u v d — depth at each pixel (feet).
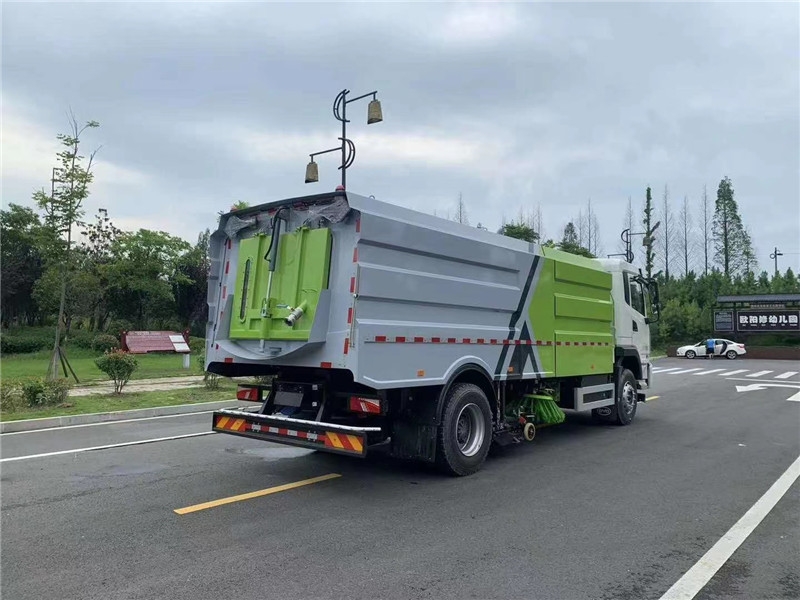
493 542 15.38
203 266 133.39
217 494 19.54
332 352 19.01
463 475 22.24
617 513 17.95
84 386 49.42
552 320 27.63
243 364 22.21
